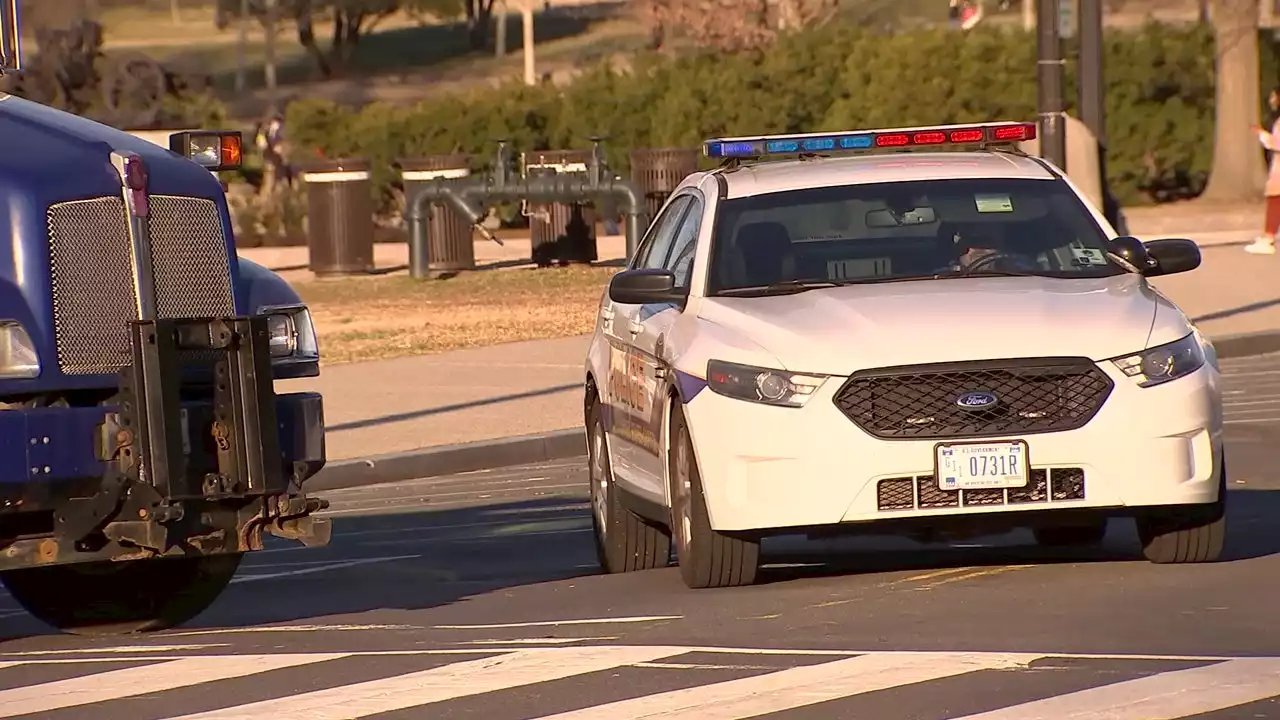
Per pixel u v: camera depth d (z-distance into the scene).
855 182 43.66
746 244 42.44
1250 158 172.25
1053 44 90.25
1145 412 37.34
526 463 70.56
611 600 39.94
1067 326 37.81
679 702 29.52
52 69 159.50
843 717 28.25
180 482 34.81
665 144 169.12
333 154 175.62
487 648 34.53
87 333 35.31
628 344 44.56
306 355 38.19
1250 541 43.16
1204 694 28.58
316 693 31.42
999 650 31.97
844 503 37.16
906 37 171.75
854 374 37.38
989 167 44.34
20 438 34.03
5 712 31.27
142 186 35.69
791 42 172.88
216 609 44.00
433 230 133.00
